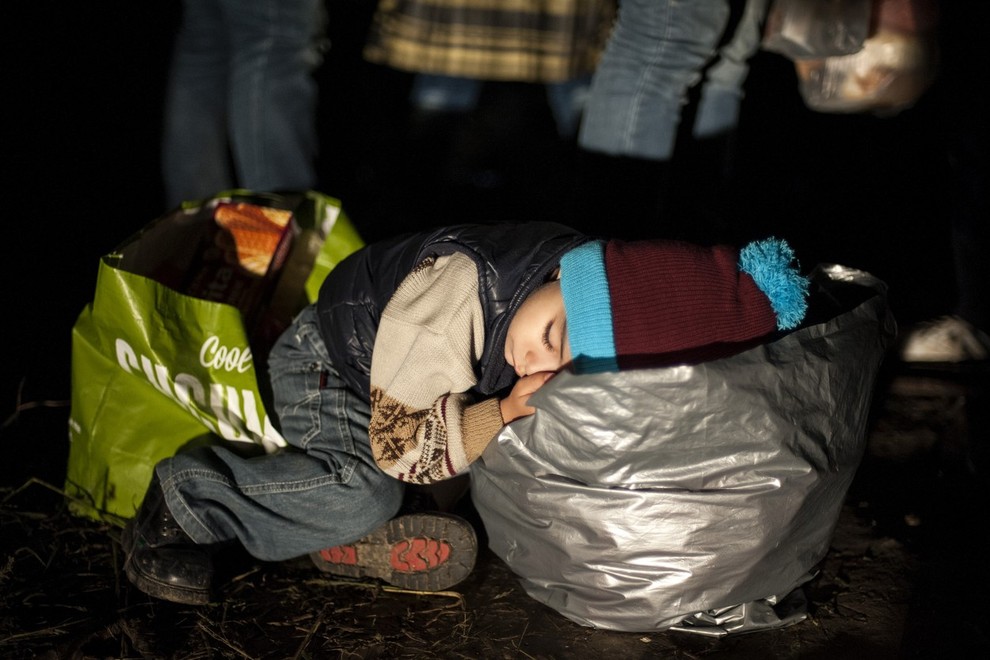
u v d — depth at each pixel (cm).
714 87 307
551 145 428
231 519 192
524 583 196
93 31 463
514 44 298
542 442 172
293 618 193
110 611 192
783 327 171
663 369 160
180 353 206
